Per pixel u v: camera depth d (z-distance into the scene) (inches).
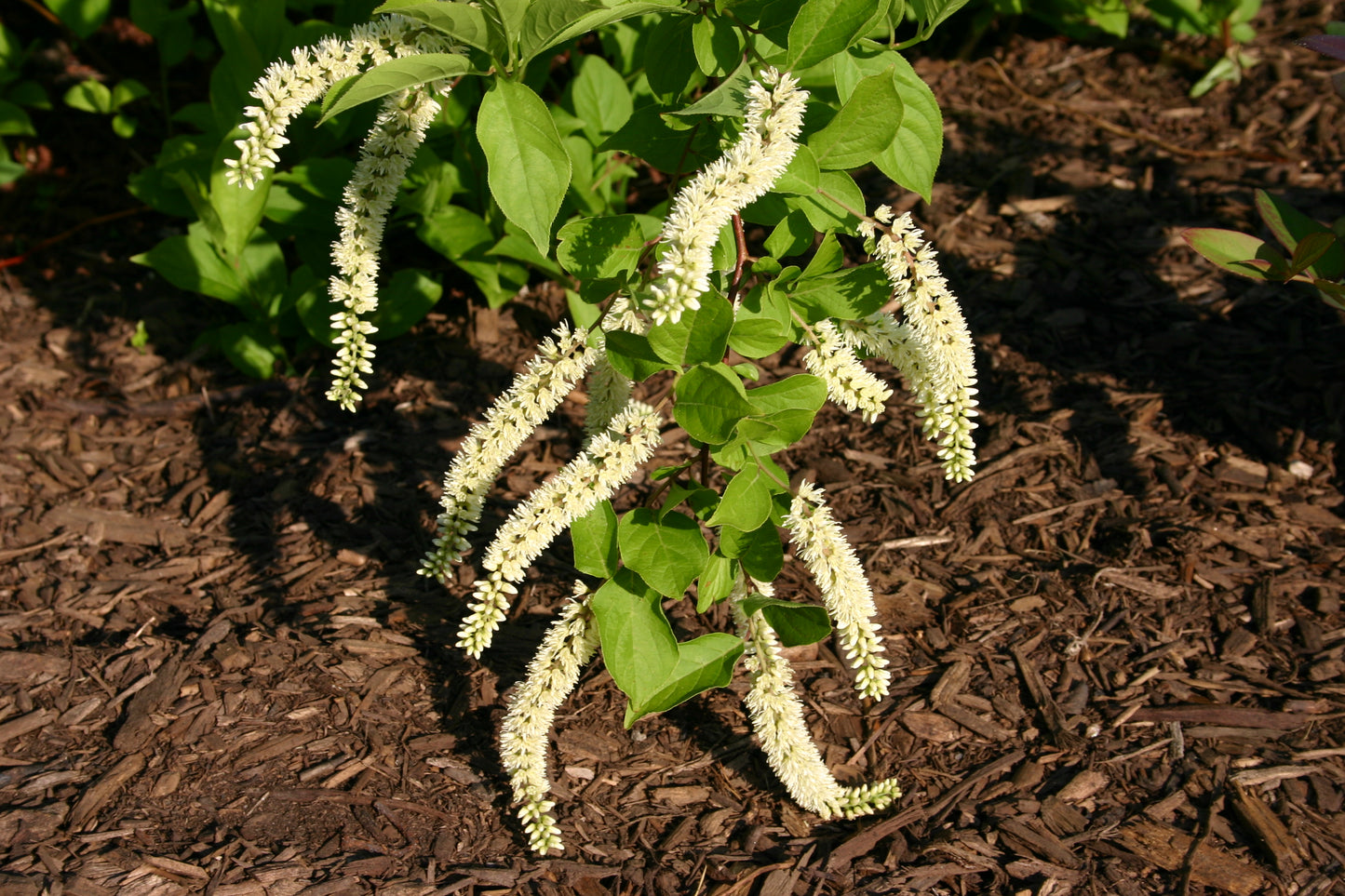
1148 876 29.3
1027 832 30.1
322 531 36.0
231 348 39.4
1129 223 45.0
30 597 34.3
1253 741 31.3
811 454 38.0
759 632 29.0
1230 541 35.2
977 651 33.3
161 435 38.5
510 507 36.4
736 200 25.1
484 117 25.8
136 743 31.3
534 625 33.8
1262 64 52.8
